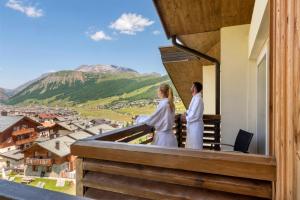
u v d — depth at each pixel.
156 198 1.47
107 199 1.62
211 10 3.93
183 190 1.42
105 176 1.64
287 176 0.96
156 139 3.02
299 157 0.81
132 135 2.62
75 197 0.56
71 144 1.71
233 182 1.29
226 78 4.45
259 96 3.67
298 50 0.84
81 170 1.70
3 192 0.59
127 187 1.55
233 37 4.47
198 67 7.67
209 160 1.32
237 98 4.37
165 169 1.45
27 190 0.60
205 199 1.36
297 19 0.85
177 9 3.93
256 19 2.87
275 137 1.24
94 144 1.65
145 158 1.48
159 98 3.09
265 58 3.02
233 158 1.27
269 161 1.21
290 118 0.92
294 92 0.88
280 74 1.11
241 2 3.64
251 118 4.21
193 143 3.75
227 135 4.39
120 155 1.55
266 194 1.23
